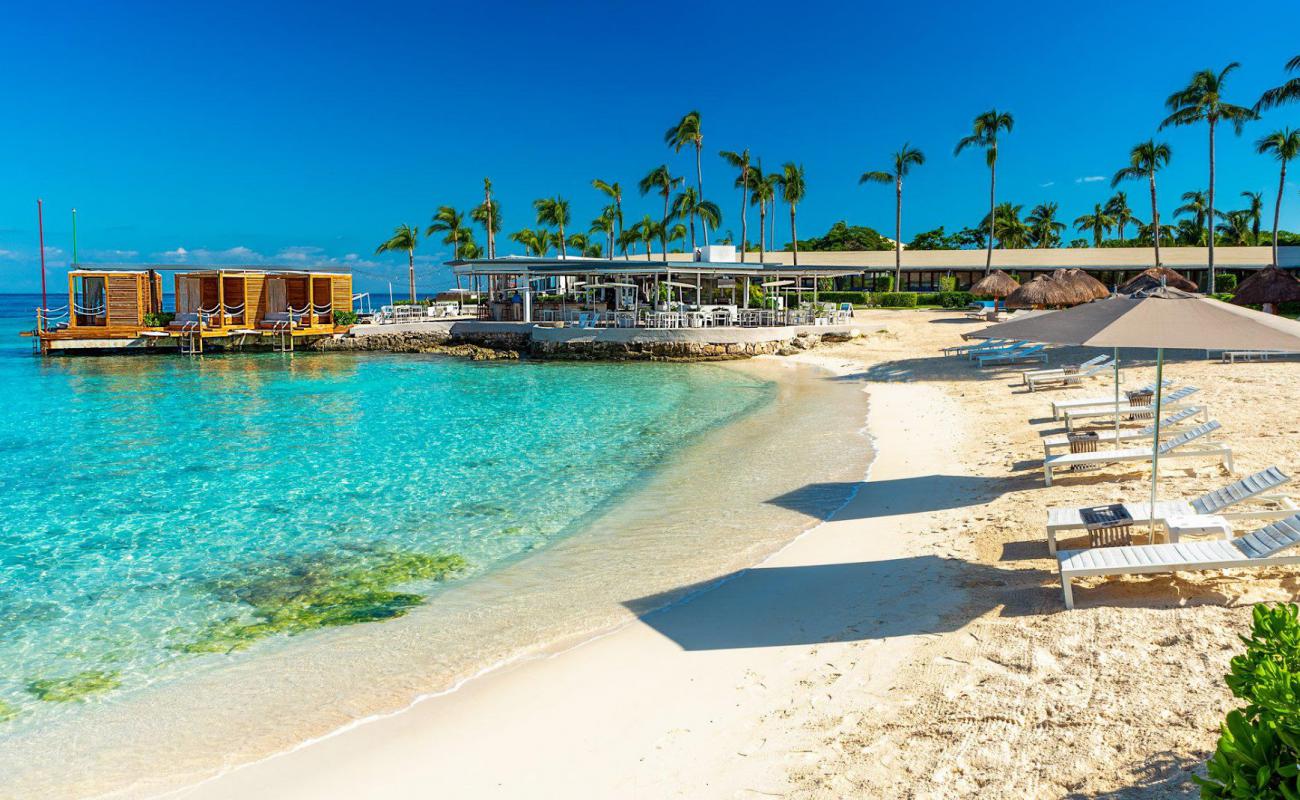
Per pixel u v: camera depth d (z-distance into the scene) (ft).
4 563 30.91
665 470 44.60
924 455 43.73
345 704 19.57
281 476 44.57
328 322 142.72
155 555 31.68
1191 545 20.62
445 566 29.89
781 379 89.40
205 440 55.62
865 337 124.57
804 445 49.75
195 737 18.31
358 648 22.88
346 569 29.76
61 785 16.62
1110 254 197.88
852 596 23.99
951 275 212.43
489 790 15.52
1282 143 154.40
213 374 102.47
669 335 116.78
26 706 20.02
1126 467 35.47
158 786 16.44
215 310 136.26
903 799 13.79
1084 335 22.98
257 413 68.03
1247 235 263.70
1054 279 107.76
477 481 42.88
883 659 19.39
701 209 197.06
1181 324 21.45
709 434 55.62
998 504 32.19
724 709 17.89
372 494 40.47
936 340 116.67
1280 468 31.94
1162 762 13.69
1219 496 24.58
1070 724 15.33
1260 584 20.53
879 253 220.43
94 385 90.27
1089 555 20.88
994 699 16.69
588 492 40.19
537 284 195.83
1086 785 13.42
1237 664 9.79
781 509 35.42
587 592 26.55
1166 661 17.19
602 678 20.02
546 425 60.39
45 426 62.13
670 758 16.11
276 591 27.68
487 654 22.04
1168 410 46.52
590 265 126.11
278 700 19.94
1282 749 8.19
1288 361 63.16
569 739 17.21
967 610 21.61
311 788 16.05
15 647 23.49
